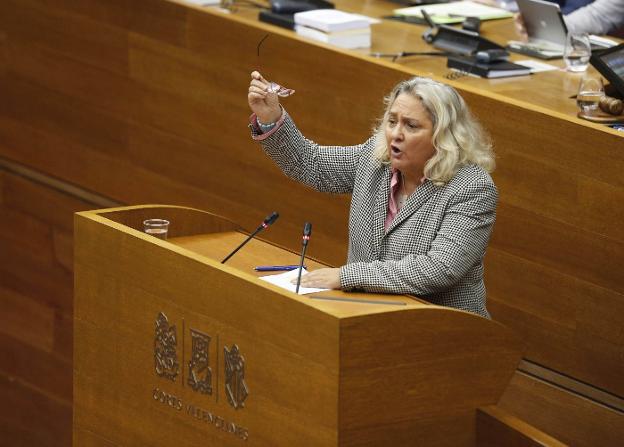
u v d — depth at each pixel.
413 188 9.70
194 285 9.30
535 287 11.79
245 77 14.09
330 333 8.30
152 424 9.84
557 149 11.34
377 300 9.03
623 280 11.16
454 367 8.80
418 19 15.65
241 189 14.51
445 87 9.53
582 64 13.39
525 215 11.71
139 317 9.82
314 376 8.48
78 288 10.32
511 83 12.88
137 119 15.35
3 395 17.91
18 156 16.86
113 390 10.15
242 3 15.98
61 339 17.03
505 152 11.72
